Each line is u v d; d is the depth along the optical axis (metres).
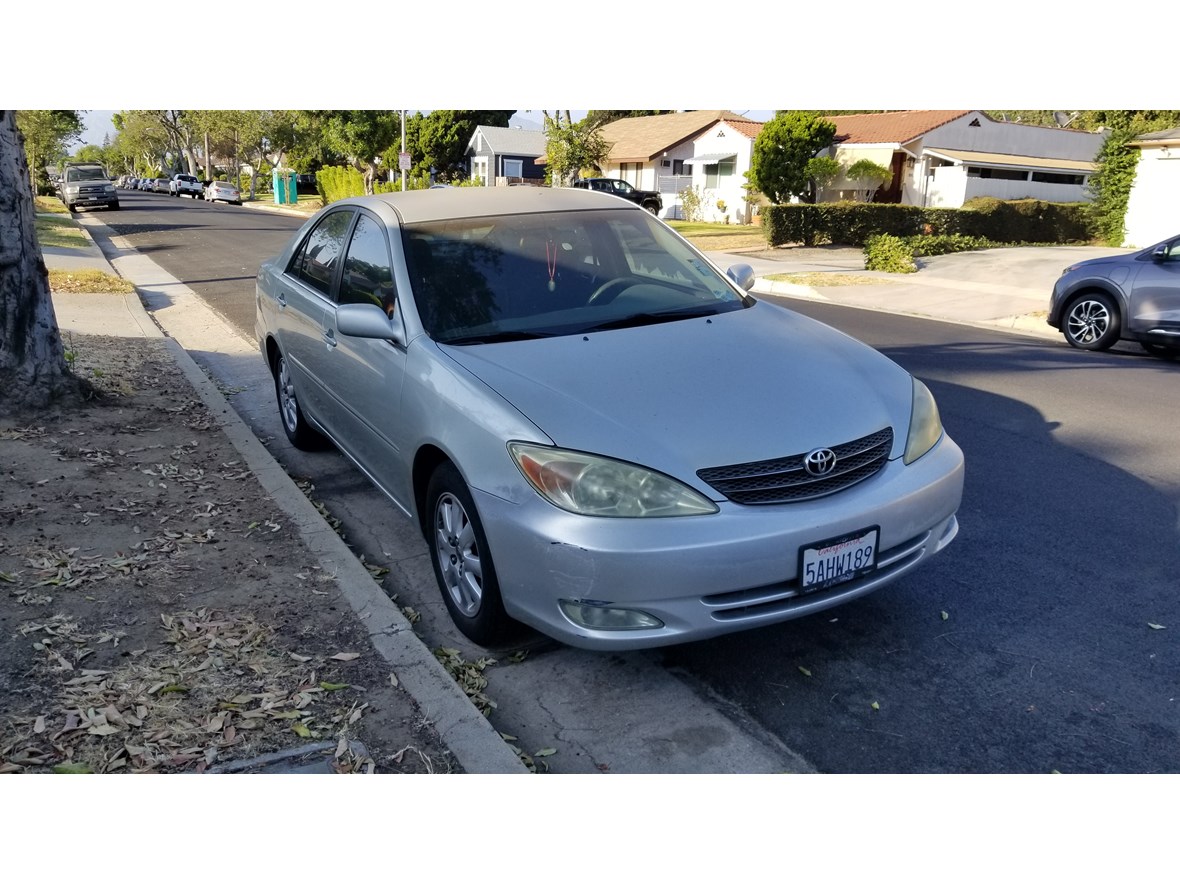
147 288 15.14
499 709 3.26
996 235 28.25
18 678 3.23
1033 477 5.59
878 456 3.36
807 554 3.09
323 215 5.52
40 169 51.25
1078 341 10.31
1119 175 26.14
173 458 5.57
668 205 43.22
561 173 32.00
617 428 3.13
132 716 3.04
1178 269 9.37
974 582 4.18
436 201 4.68
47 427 6.07
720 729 3.14
